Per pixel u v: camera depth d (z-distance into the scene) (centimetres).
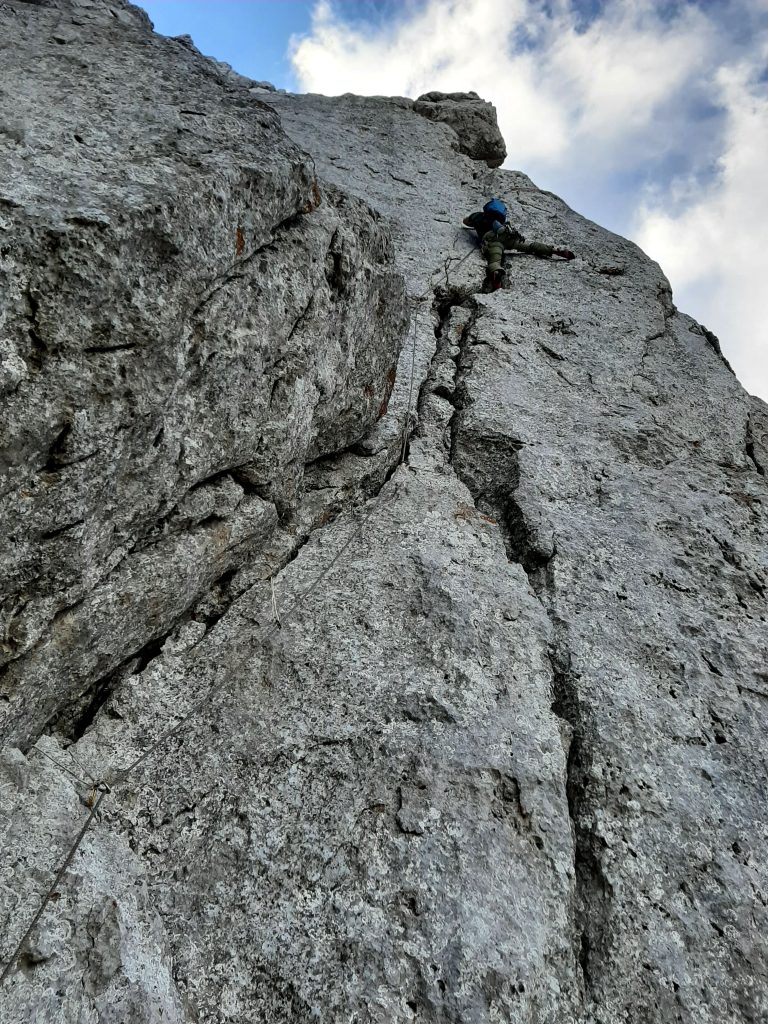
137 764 269
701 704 313
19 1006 181
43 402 214
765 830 271
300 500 387
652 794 274
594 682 311
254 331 296
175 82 339
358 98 1060
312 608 333
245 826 252
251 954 222
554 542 381
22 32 343
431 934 225
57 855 218
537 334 591
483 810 258
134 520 272
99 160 252
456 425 482
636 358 591
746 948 237
